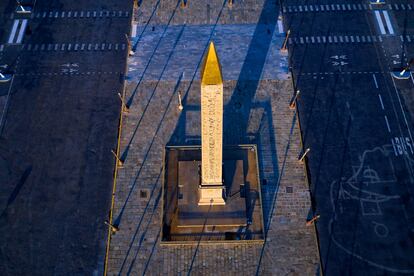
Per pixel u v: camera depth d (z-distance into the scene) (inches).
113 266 2064.5
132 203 2220.7
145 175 2301.9
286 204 2218.3
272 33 2812.5
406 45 2758.4
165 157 2338.8
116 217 2183.8
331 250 2096.5
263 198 2234.3
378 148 2380.7
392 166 2322.8
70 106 2536.9
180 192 2174.0
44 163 2347.4
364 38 2780.5
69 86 2603.3
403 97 2551.7
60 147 2399.1
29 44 2763.3
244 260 2074.3
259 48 2748.5
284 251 2092.8
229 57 2706.7
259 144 2395.4
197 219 2112.5
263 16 2888.8
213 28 2839.6
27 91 2583.7
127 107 2524.6
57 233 2149.4
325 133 2432.3
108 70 2667.3
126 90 2583.7
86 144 2410.2
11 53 2726.4
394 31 2812.5
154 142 2405.3
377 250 2094.0
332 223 2165.4
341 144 2396.7
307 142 2405.3
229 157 2329.0
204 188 1982.0
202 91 1397.6
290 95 2566.4
